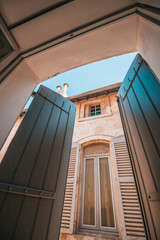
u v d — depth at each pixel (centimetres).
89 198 294
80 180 315
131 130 176
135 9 106
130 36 128
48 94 212
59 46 128
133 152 169
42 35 117
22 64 128
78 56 145
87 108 473
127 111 192
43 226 127
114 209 263
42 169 150
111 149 331
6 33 102
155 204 114
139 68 158
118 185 267
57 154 176
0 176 115
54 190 152
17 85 123
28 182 131
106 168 322
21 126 151
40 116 180
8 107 112
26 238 111
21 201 121
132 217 226
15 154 133
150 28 96
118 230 239
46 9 101
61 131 201
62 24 113
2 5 91
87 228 257
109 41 132
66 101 242
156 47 93
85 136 381
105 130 370
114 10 110
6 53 105
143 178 140
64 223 259
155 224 114
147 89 135
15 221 111
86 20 115
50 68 153
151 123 124
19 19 101
